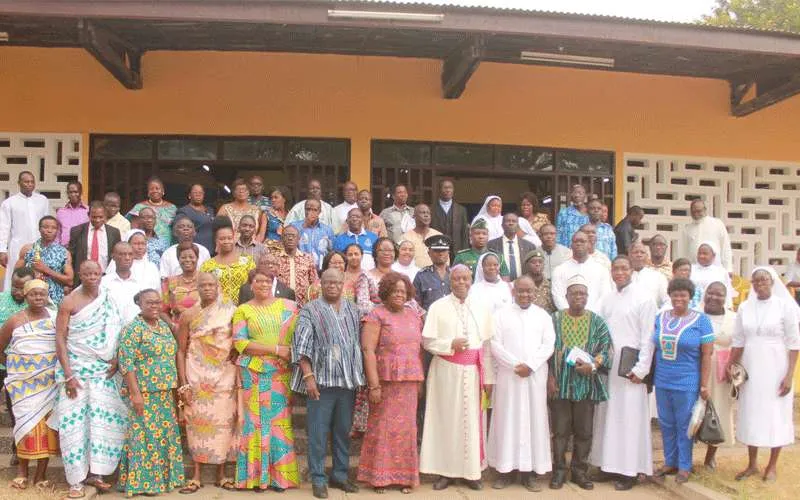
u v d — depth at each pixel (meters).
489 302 6.86
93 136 9.70
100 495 5.96
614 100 10.45
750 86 10.38
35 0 7.42
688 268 7.46
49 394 6.04
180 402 6.15
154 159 9.75
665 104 10.58
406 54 9.72
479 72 10.12
